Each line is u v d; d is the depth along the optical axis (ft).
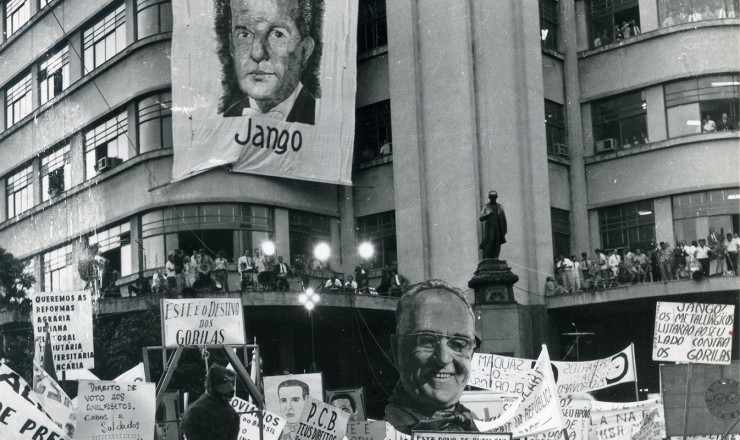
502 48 112.27
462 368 56.70
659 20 114.93
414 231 111.04
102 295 105.40
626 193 115.14
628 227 115.34
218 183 106.32
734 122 111.65
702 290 101.19
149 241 108.27
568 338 110.01
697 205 111.14
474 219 107.65
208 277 97.09
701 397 45.80
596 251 109.81
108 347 92.53
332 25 109.50
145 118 110.22
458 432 36.17
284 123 106.73
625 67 116.47
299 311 101.96
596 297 105.81
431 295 57.16
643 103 115.55
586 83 119.34
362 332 109.29
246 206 107.76
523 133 112.06
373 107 117.70
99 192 115.55
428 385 56.49
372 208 116.06
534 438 43.83
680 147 111.96
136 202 109.50
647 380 108.06
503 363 48.21
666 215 112.57
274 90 106.22
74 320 48.24
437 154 110.83
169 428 48.57
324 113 108.68
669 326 44.86
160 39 109.29
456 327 56.90
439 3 112.16
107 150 115.96
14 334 107.45
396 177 113.19
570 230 118.21
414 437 36.37
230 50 105.40
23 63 131.95
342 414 40.96
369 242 116.26
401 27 114.52
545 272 110.42
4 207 136.77
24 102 133.18
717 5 113.09
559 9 121.60
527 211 110.63
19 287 109.81
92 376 48.19
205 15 105.09
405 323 57.26
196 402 35.94
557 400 40.16
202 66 104.88
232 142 104.63
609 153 116.37
